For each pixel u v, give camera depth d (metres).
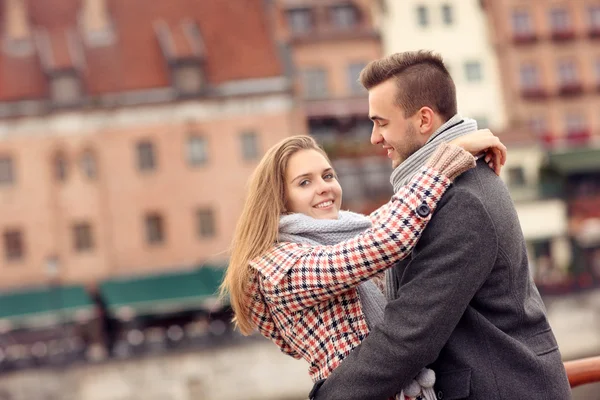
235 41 45.97
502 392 2.54
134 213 43.69
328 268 2.65
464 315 2.61
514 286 2.62
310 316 2.75
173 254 43.75
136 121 44.03
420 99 2.76
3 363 36.88
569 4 49.97
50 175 43.19
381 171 44.91
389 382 2.55
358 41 46.50
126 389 33.88
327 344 2.72
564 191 46.84
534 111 49.12
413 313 2.54
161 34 45.69
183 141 44.28
